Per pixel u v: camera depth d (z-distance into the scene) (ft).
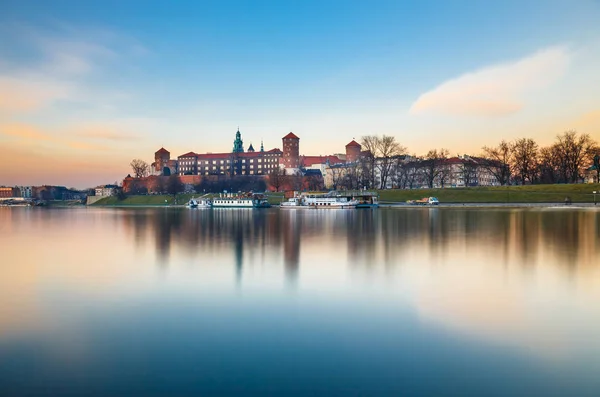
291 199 540.93
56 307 76.95
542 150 619.26
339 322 67.00
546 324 65.57
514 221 246.68
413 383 48.19
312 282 93.25
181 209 571.28
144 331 64.08
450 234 183.01
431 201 500.74
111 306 77.15
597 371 50.49
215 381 48.91
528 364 52.24
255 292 85.56
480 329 63.67
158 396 46.11
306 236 182.50
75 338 61.57
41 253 142.31
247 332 63.21
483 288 87.20
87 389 47.55
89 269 111.34
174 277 100.17
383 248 142.61
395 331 62.95
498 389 46.88
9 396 46.14
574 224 223.30
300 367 51.88
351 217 312.91
